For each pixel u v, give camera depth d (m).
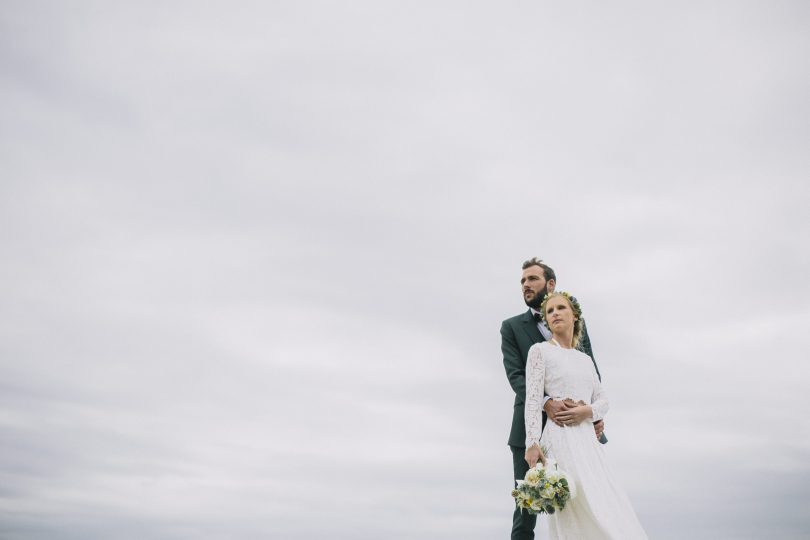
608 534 3.40
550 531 3.70
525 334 5.18
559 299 4.18
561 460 3.75
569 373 3.93
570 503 3.63
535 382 3.93
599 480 3.64
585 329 4.87
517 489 3.57
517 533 4.80
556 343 4.10
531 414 3.85
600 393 4.08
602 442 4.43
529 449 3.79
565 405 3.84
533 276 5.20
